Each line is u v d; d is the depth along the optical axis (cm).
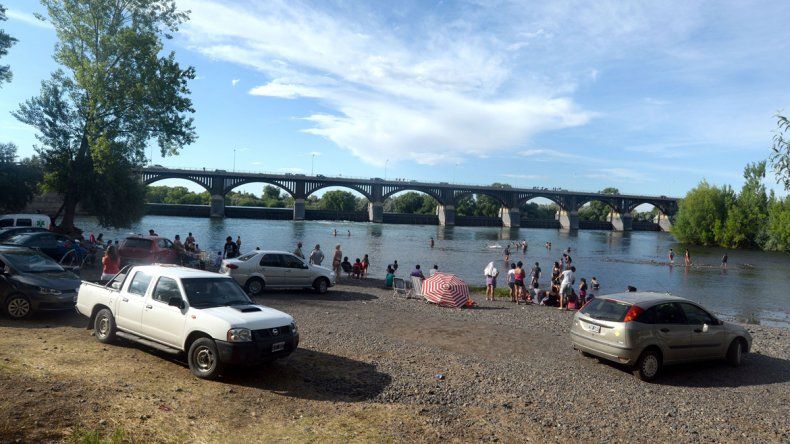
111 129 3156
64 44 3086
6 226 2755
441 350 1171
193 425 636
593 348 1051
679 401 883
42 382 734
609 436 709
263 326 845
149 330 923
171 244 2248
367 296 2061
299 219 13562
